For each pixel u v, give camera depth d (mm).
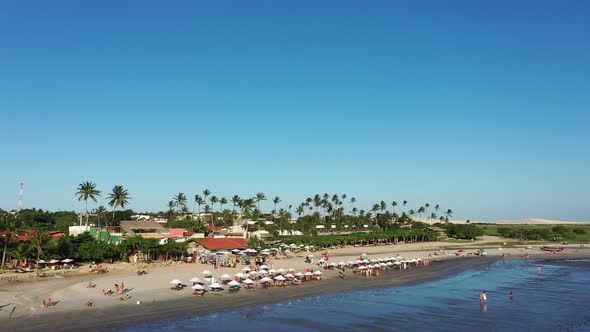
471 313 66312
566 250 197000
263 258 124000
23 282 77938
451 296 80875
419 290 87500
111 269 96438
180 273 92688
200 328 55094
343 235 196125
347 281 97312
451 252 179375
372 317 62906
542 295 82875
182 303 67875
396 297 79062
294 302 72500
